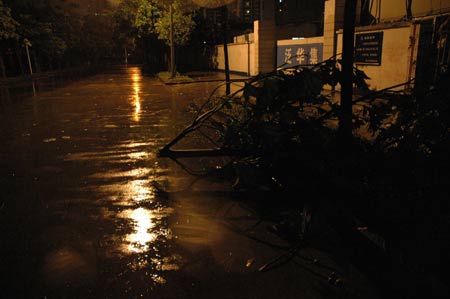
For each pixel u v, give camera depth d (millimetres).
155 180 6402
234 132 5941
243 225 4648
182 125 11492
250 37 28750
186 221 4801
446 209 3836
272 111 5430
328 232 4160
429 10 12695
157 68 53406
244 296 3287
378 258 3631
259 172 5527
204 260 3873
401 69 12062
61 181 6457
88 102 17969
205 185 6074
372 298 3217
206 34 43906
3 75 37094
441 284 3105
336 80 5203
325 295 3270
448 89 4469
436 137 4367
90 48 74625
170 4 29047
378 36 12930
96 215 5035
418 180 4172
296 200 5242
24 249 4152
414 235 3787
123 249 4133
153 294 3342
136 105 16359
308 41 19266
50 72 49375
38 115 14234
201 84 25484
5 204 5457
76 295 3340
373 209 4281
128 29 55406
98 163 7539
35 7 43906
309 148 5113
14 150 8797
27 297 3320
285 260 3824
